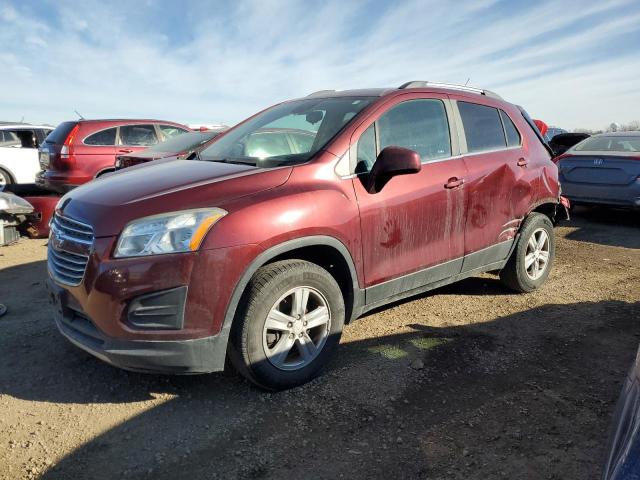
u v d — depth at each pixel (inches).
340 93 161.6
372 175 128.8
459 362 136.5
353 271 129.7
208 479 93.0
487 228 166.7
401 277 142.8
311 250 127.3
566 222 349.1
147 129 381.1
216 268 105.2
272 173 120.8
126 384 125.1
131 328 103.7
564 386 124.6
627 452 57.5
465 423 109.3
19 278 208.5
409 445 102.1
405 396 120.0
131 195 113.2
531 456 99.0
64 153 346.0
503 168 170.1
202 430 107.2
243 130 165.3
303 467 96.0
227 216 108.0
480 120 171.9
